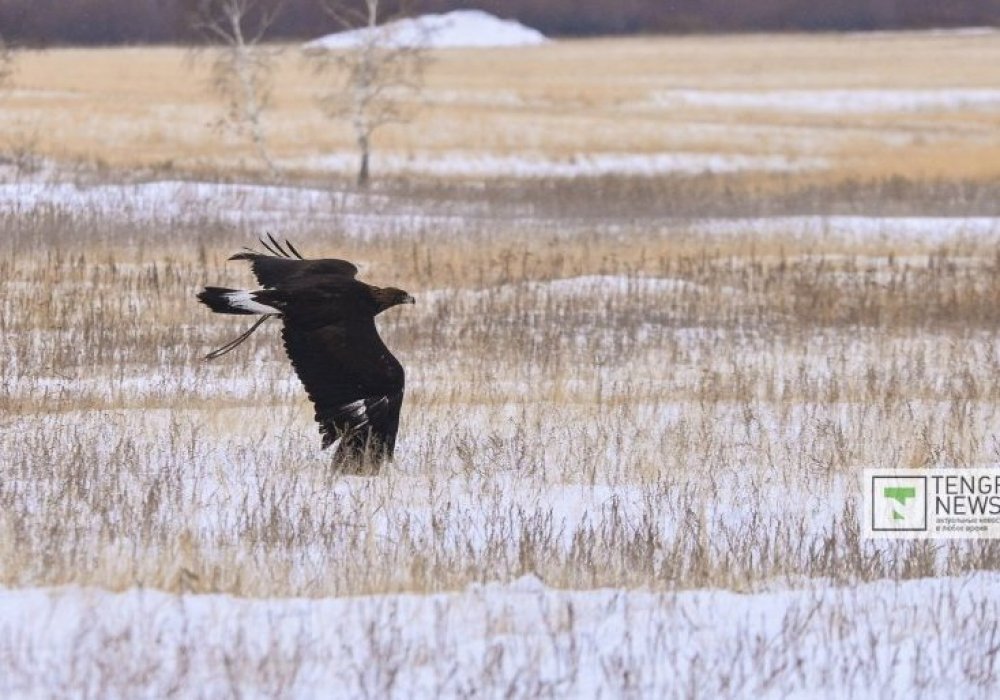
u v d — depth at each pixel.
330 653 27.39
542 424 50.28
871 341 71.38
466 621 29.78
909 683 27.27
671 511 39.25
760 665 27.48
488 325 68.44
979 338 73.12
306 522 36.28
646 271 94.38
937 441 49.25
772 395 56.22
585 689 26.47
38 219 94.75
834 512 40.97
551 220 125.12
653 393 56.38
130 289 77.38
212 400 52.47
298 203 120.88
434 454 45.16
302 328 37.81
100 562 32.53
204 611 29.94
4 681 25.77
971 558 35.81
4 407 50.44
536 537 35.62
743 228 119.50
